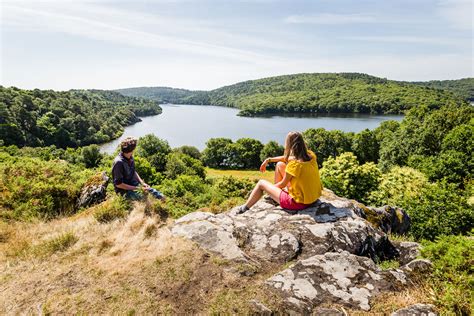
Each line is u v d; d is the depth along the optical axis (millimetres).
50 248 4312
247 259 4004
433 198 13039
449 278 3479
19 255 4184
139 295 3375
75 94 161875
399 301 3227
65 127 95625
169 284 3537
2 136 71750
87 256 4137
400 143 43844
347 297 3301
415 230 12352
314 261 3770
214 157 77875
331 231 4379
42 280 3654
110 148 94688
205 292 3426
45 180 7473
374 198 18344
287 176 4539
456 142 29422
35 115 93688
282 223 4641
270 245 4281
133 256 4086
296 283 3502
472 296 3088
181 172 44906
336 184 19484
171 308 3207
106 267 3875
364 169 19344
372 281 3508
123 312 3141
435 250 4027
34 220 5559
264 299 3303
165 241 4375
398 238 6312
